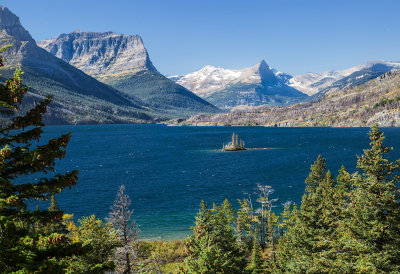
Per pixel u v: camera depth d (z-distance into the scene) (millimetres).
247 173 122500
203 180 110562
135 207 77000
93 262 25469
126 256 28281
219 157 172875
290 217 50875
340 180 39844
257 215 57875
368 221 20703
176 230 59688
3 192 9523
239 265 36188
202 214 34906
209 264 26500
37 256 9477
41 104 10344
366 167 21453
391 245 19594
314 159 154375
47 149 9820
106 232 28203
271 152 189000
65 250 9930
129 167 142000
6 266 8750
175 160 163625
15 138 10109
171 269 40875
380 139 21312
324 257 22172
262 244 53656
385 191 20359
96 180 111812
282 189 93188
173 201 82438
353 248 20781
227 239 36781
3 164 9398
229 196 87188
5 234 9180
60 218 10359
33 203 78938
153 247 47875
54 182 10117
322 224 32656
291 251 36312
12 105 9844
